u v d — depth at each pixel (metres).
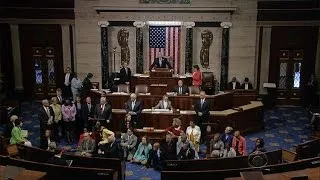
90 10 17.80
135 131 12.60
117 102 14.30
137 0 17.41
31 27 18.50
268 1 17.75
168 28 17.75
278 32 18.27
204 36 17.89
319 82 18.42
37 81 19.14
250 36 17.92
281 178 6.78
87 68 18.31
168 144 11.43
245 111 14.52
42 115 12.92
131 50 18.12
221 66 17.97
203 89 16.80
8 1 18.06
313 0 17.61
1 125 15.16
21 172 7.25
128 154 12.10
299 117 16.98
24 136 11.79
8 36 18.58
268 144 13.68
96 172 8.18
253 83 18.30
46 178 8.32
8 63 18.80
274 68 18.64
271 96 18.33
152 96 14.12
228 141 11.38
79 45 18.16
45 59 18.89
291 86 18.84
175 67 18.02
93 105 14.16
